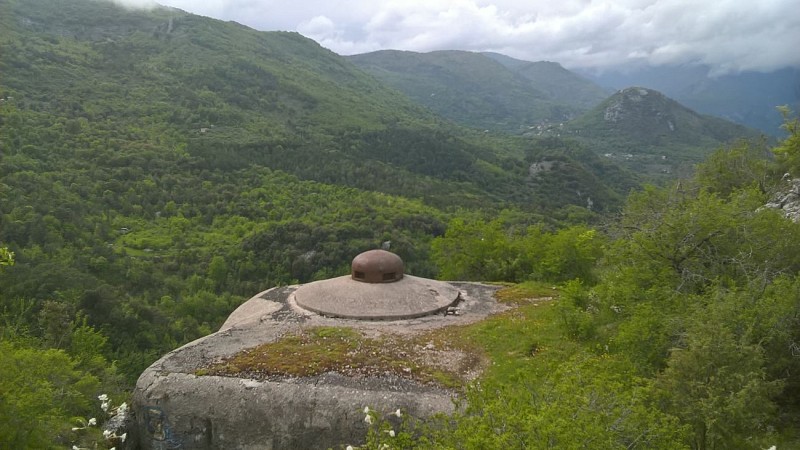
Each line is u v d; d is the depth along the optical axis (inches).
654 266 417.4
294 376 344.2
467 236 794.8
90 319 1010.1
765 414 250.1
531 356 377.4
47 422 312.0
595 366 262.5
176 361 368.2
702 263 407.2
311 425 320.8
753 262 390.0
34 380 335.9
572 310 429.1
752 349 257.3
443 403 315.0
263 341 398.9
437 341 405.7
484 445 179.6
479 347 397.7
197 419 333.1
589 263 656.4
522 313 476.1
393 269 493.4
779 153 850.8
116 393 463.5
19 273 1075.9
